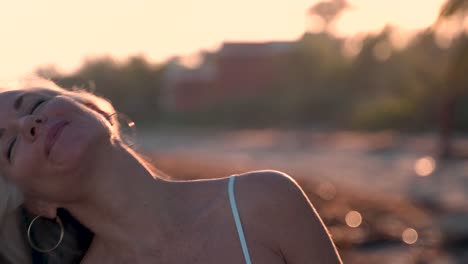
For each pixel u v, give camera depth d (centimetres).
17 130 212
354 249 1067
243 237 205
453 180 2070
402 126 3991
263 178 210
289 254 206
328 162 2678
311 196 1437
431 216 1375
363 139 3616
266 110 5059
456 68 952
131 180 215
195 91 5581
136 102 5253
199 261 207
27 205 224
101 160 212
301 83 5075
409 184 1984
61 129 207
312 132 4303
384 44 4631
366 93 4753
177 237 212
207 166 1767
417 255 1045
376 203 1430
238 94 5366
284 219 206
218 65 5472
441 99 2792
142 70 5328
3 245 226
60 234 230
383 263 982
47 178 210
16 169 210
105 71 4531
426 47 2633
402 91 3969
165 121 5259
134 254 215
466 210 1461
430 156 2786
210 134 4459
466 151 2808
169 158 2009
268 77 5294
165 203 215
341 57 5000
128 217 214
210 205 212
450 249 1099
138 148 233
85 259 228
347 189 1602
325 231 212
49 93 223
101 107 230
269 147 3466
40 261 230
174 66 5697
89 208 217
